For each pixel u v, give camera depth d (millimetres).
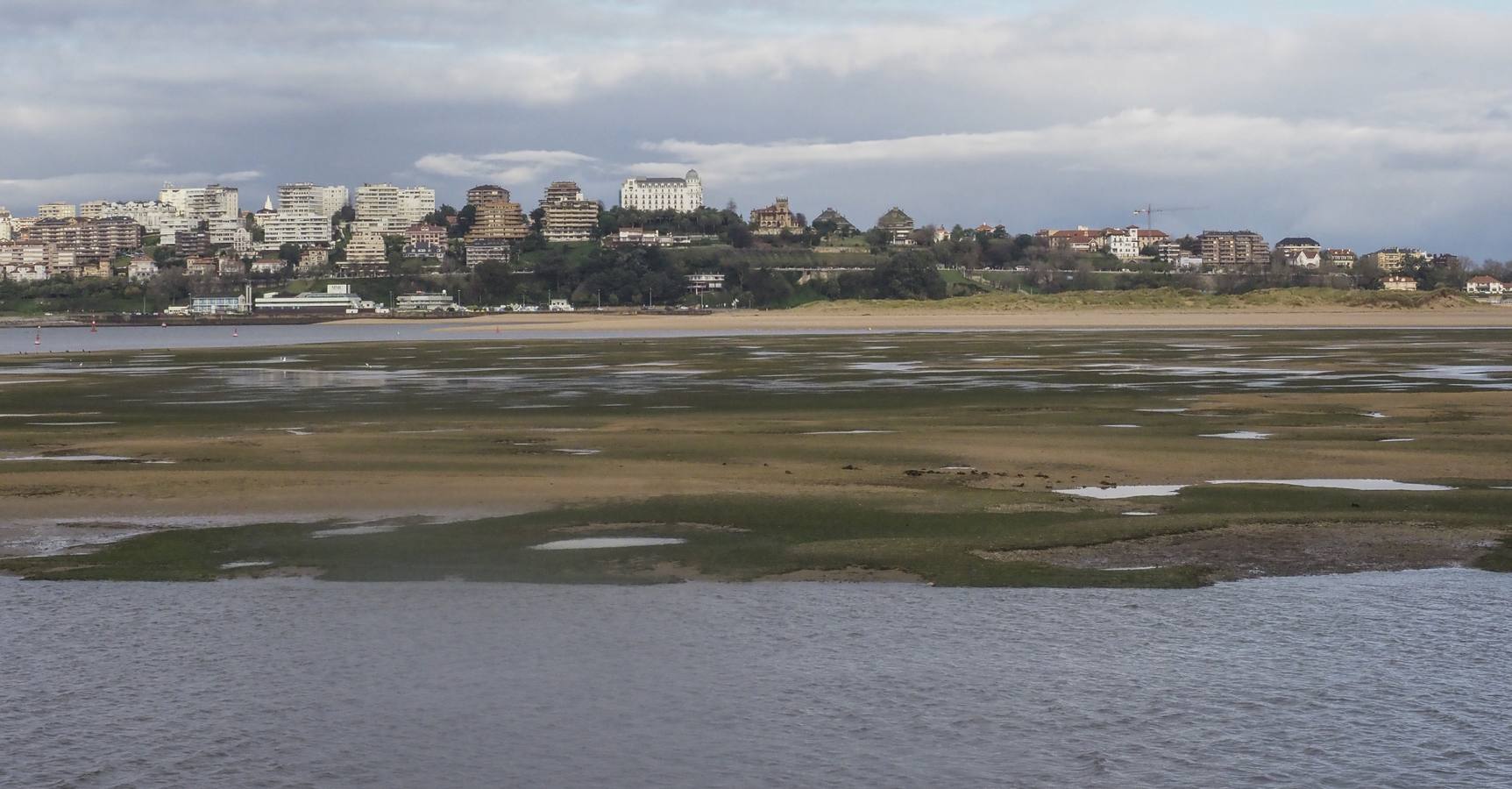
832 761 18766
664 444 59250
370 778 18156
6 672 23016
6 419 77375
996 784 17938
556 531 36188
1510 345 164625
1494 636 24797
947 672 22797
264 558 32562
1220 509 39656
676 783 17969
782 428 66875
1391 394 84250
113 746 19406
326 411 80750
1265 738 19609
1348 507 39938
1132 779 18078
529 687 22031
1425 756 18875
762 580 29828
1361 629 25406
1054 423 67812
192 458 55375
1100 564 31453
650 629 25656
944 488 44656
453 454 55875
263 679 22484
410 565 31594
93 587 29422
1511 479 46469
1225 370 113312
